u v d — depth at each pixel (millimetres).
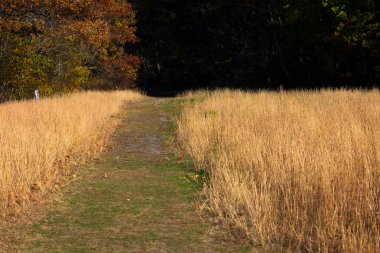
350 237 4562
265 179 6293
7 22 20797
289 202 5977
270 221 5199
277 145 8055
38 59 26359
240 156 8078
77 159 9375
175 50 45219
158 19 45969
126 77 39312
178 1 44188
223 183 6652
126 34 35750
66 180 7773
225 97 17359
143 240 5066
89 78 33281
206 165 8414
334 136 8250
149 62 48688
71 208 6250
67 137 9914
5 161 7242
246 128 10219
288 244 4852
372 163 6805
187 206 6281
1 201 6445
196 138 10320
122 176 8094
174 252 4730
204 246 4879
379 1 25172
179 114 16766
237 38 40844
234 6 39500
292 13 30422
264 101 14781
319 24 28984
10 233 5320
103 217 5863
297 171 6496
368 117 10219
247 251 4723
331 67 28094
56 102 16359
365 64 27625
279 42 35312
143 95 35594
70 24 23812
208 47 43781
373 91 17953
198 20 43219
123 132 13328
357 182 6125
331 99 14602
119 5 34281
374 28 24781
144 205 6348
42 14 21938
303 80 33438
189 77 45969
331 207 5332
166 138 12133
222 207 5977
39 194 6824
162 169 8625
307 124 9641
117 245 4934
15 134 8992
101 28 25484
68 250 4805
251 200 5812
